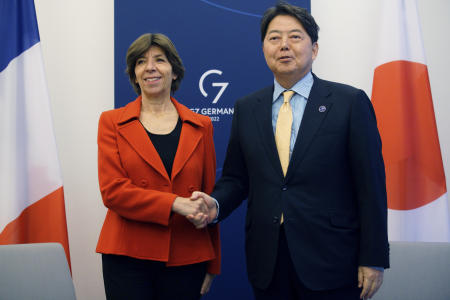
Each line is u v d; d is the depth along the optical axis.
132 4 3.12
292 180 1.74
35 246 2.08
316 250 1.67
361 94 1.79
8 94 2.77
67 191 3.17
